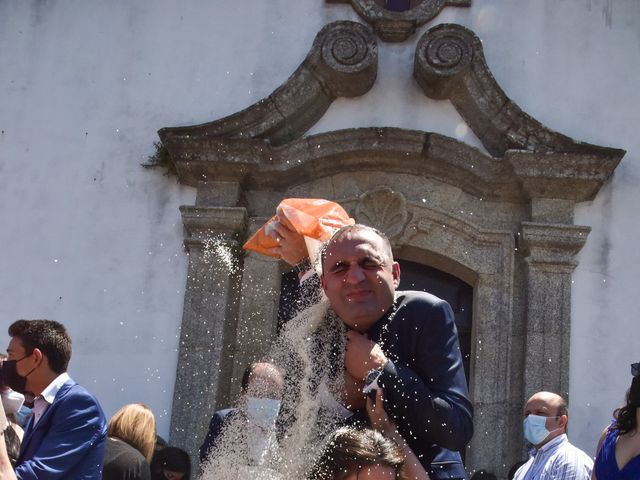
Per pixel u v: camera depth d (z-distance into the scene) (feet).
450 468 8.93
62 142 27.48
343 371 8.88
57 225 26.89
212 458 10.77
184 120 27.50
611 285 25.71
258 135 26.30
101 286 26.40
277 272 26.05
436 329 8.76
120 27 28.25
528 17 27.63
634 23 27.61
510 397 25.21
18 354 14.20
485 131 26.43
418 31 27.43
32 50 28.19
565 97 27.20
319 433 8.84
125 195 26.99
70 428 13.65
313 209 10.07
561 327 25.20
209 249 25.99
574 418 24.89
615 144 26.84
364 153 26.22
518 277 26.02
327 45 26.37
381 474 7.77
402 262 27.09
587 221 26.11
